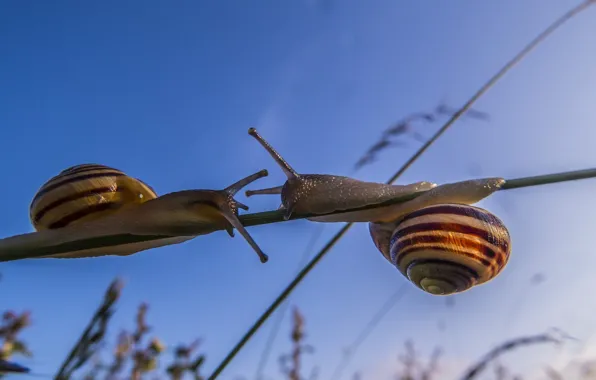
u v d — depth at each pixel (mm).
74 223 88
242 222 73
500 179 93
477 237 92
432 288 94
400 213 97
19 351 82
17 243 74
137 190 94
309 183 97
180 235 89
